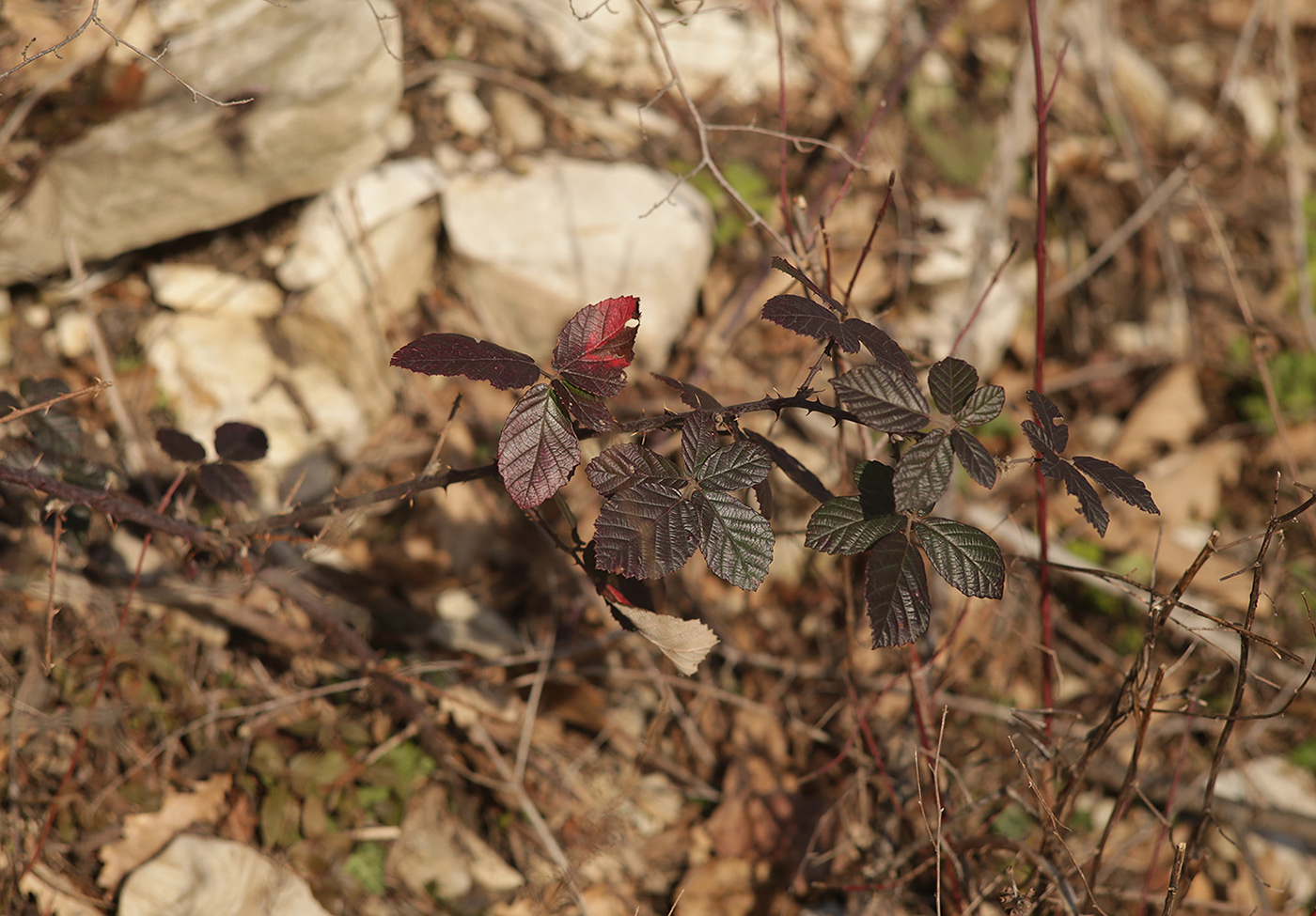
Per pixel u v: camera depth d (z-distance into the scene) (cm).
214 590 233
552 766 254
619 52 350
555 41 340
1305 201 446
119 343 274
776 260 135
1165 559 340
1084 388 390
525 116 332
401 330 307
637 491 113
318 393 286
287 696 242
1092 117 422
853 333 122
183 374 273
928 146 388
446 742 238
